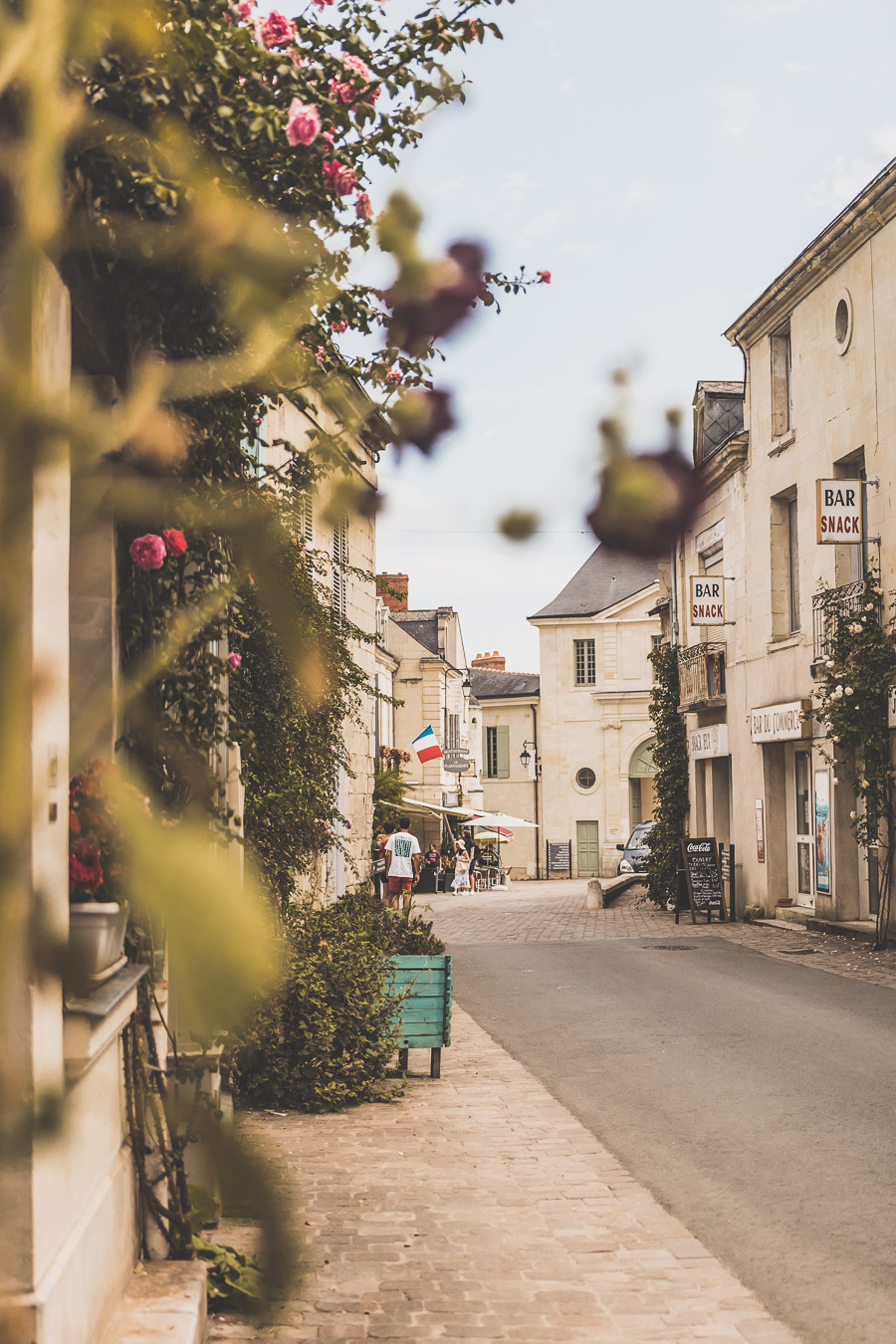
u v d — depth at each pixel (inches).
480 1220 216.5
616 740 2049.7
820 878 784.3
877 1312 174.9
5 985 17.3
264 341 24.7
